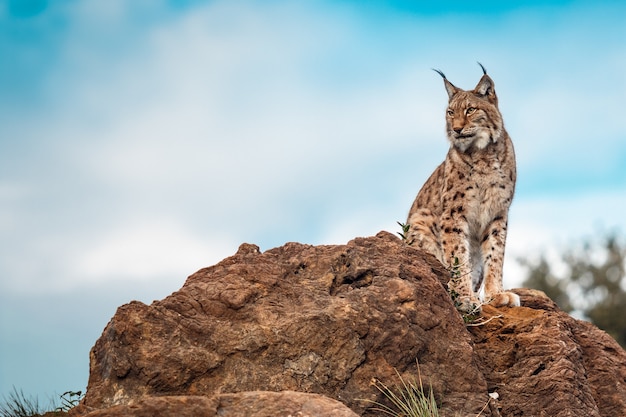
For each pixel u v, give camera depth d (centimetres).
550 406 2373
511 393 2417
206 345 2162
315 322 2209
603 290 9431
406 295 2336
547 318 2600
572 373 2412
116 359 2111
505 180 3459
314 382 2169
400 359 2253
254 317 2230
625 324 9194
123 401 2088
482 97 3509
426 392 2245
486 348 2558
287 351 2184
